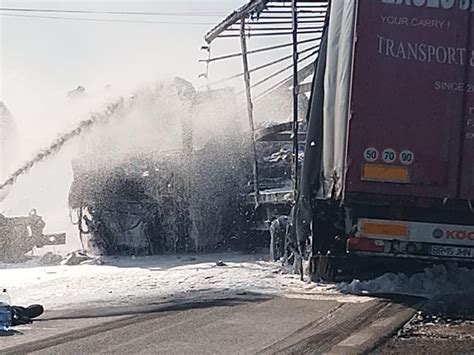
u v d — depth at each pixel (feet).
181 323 30.81
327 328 29.66
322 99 39.01
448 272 40.88
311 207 40.06
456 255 36.35
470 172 35.32
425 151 35.24
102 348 26.50
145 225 54.24
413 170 35.22
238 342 27.25
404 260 40.70
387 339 27.61
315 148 39.37
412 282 40.01
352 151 35.19
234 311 33.47
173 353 25.67
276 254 49.11
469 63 35.40
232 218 55.52
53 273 45.62
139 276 43.78
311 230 40.60
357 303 35.32
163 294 38.17
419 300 35.99
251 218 55.06
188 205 54.70
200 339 27.78
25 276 44.42
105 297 37.47
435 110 35.24
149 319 31.81
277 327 29.89
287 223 46.91
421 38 35.29
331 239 40.29
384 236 36.40
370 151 35.24
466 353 25.46
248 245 55.11
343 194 35.50
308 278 41.63
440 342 27.20
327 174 37.86
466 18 35.37
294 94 44.88
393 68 35.22
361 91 35.14
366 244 36.47
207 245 55.47
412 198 35.50
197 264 48.98
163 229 54.70
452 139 35.29
